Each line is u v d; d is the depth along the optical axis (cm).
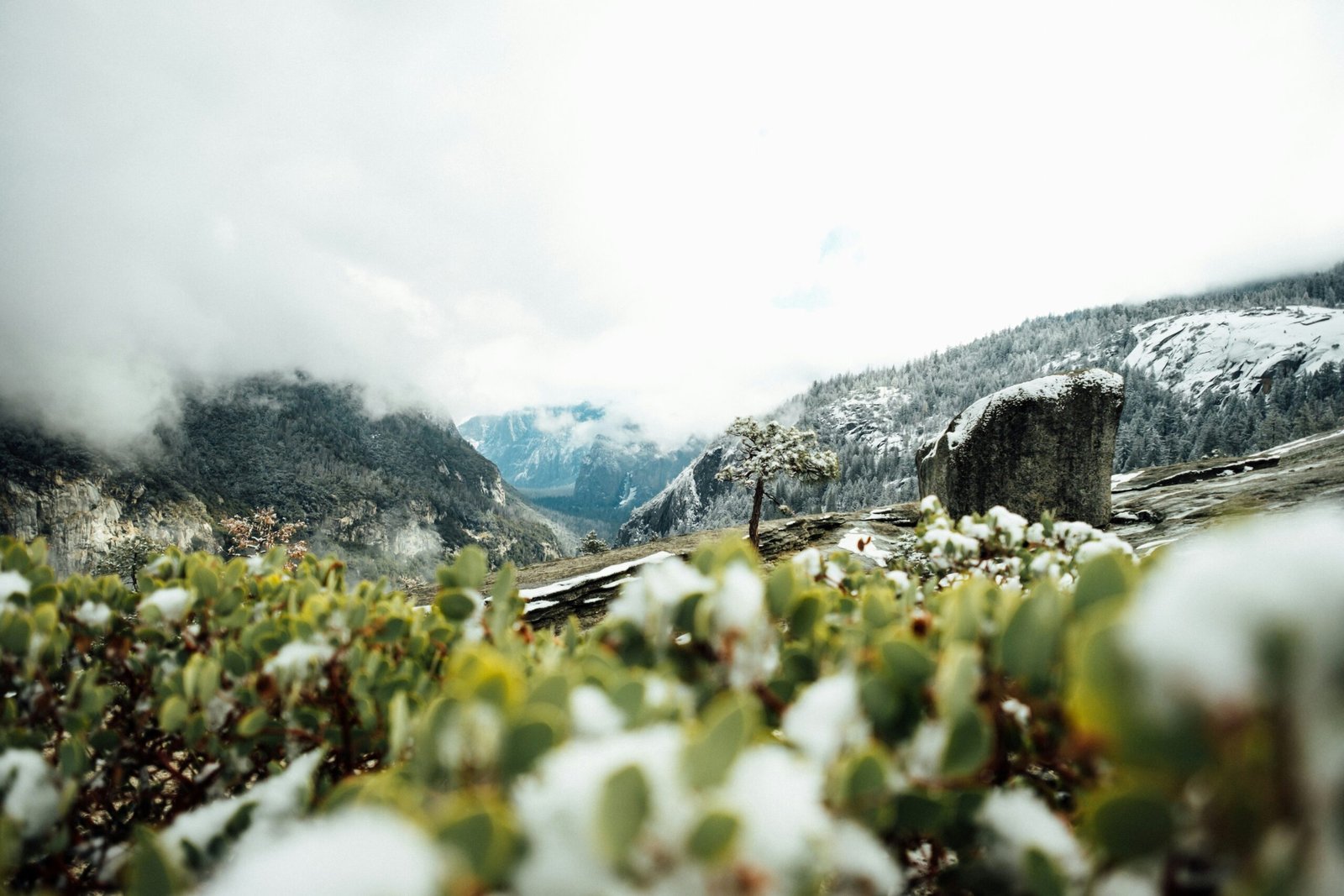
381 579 197
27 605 158
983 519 235
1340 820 37
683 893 49
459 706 68
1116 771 67
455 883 49
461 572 158
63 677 156
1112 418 966
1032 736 83
